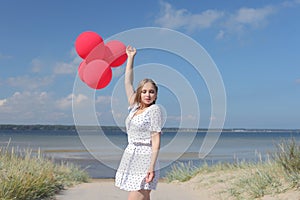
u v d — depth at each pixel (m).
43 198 7.39
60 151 23.25
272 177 7.50
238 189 7.68
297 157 7.51
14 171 7.56
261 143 41.12
